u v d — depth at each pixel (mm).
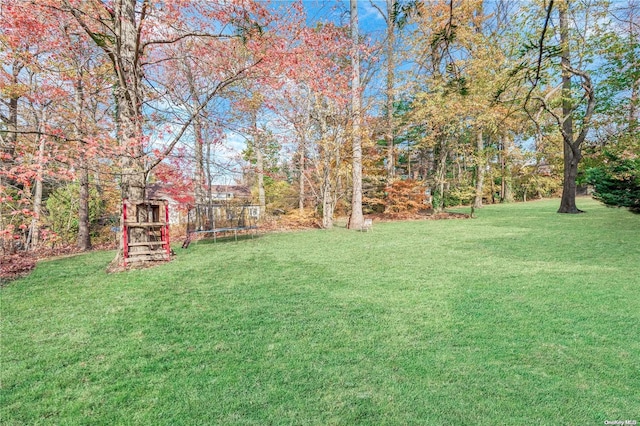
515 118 10203
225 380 2131
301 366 2279
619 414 1706
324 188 12820
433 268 5027
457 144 15492
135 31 5918
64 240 10578
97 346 2693
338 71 11352
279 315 3289
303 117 12383
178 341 2746
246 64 6707
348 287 4211
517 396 1878
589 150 11641
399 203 16047
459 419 1707
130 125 5812
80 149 5191
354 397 1913
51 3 4910
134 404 1915
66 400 1970
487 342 2537
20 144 6875
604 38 7688
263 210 15508
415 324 2936
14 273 5738
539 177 25422
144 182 6398
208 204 11578
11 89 7602
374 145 14609
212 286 4484
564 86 10328
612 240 6590
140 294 4203
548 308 3162
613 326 2721
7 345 2732
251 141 11180
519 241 7051
